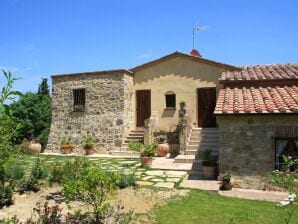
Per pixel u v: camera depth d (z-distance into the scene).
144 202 9.34
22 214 8.65
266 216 8.30
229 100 13.18
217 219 8.06
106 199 8.36
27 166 13.66
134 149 16.70
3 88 3.01
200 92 19.23
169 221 7.89
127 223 7.53
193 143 17.31
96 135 19.64
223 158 11.83
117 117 19.28
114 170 13.61
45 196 9.92
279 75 15.49
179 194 10.20
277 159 11.39
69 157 17.91
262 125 11.49
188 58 19.47
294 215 8.28
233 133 11.78
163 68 20.02
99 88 19.81
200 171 13.77
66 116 20.53
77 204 9.19
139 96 20.50
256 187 11.40
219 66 18.88
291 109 11.16
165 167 14.34
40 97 26.64
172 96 19.81
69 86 20.58
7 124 3.21
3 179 9.46
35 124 24.81
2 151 3.25
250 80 15.20
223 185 11.14
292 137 11.18
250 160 11.55
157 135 19.06
